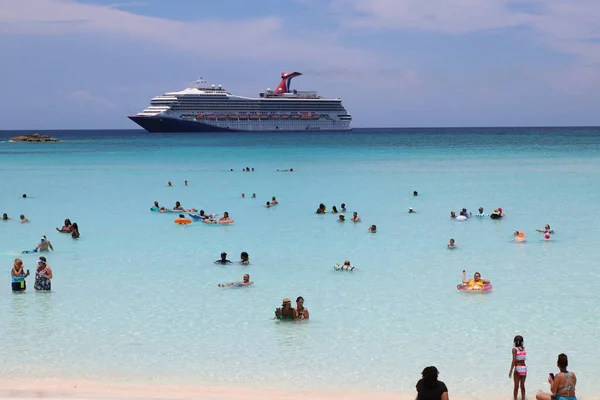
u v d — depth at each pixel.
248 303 21.03
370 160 87.56
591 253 28.14
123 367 15.59
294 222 37.84
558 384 12.89
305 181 60.53
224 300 21.39
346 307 20.45
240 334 17.97
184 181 61.66
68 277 24.69
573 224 35.41
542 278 23.84
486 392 14.12
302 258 27.89
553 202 44.09
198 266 26.52
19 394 13.77
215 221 37.50
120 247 30.72
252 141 164.75
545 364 15.55
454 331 18.00
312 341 17.34
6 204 46.50
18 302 21.25
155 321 19.17
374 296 21.69
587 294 21.58
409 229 34.88
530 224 35.72
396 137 199.50
